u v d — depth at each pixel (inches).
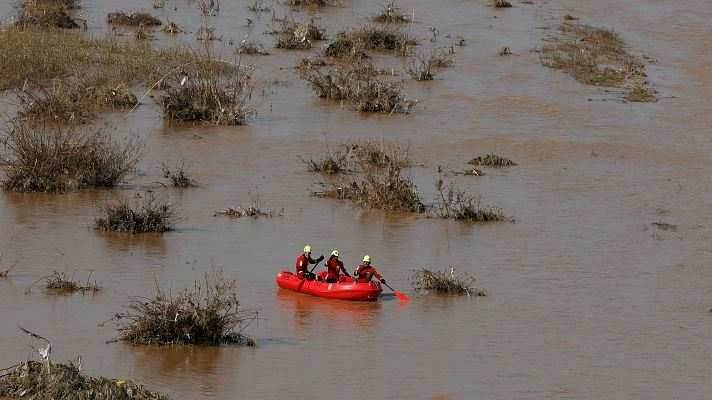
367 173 2436.0
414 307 1668.3
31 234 1929.1
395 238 2042.3
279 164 2541.8
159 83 3046.3
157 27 3818.9
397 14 4175.7
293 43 3673.7
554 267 1908.2
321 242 1989.4
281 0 4434.1
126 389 1195.9
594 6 4697.3
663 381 1408.7
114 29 3661.4
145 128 2780.5
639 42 4121.6
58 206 2128.4
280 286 1736.0
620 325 1631.4
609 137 2928.2
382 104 3088.1
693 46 4126.5
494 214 2208.4
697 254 2033.7
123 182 2333.9
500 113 3110.2
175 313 1445.6
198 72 3100.4
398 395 1304.1
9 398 1184.2
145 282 1696.6
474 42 3909.9
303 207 2224.4
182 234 1991.9
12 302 1566.2
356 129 2891.2
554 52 3821.4
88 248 1868.8
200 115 2896.2
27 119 2716.5
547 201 2357.3
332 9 4303.6
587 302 1732.3
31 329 1456.7
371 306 1665.8
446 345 1499.8
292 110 3051.2
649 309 1713.8
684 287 1839.3
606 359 1482.5
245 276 1772.9
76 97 2881.4
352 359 1422.2
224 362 1380.4
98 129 2628.0
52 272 1724.9
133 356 1379.2
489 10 4441.4
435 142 2805.1
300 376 1347.2
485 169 2600.9
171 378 1310.3
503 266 1900.8
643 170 2659.9
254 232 2028.8
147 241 1935.3
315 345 1470.2
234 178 2411.4
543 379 1390.3
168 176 2346.2
